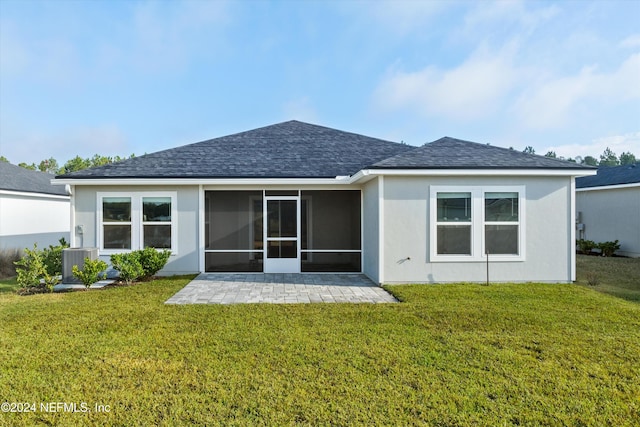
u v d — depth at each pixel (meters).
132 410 3.30
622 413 3.28
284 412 3.27
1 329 5.50
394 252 9.08
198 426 3.06
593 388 3.71
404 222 9.09
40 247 17.36
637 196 14.77
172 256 10.62
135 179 10.15
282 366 4.20
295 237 11.26
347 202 11.39
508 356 4.48
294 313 6.39
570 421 3.16
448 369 4.12
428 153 9.78
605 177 17.33
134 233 10.52
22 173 18.31
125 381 3.83
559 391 3.65
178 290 8.43
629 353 4.59
